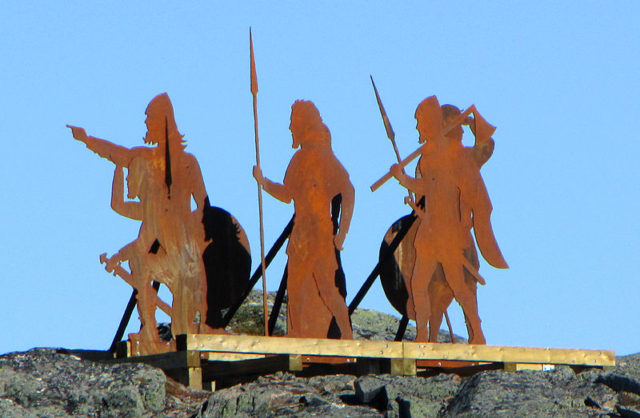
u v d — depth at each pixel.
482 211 56.25
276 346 48.97
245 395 43.69
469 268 55.56
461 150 56.31
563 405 42.41
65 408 44.53
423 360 53.69
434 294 56.53
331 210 55.31
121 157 53.19
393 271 58.16
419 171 56.94
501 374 44.41
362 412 42.91
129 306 54.59
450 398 43.94
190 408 45.28
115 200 52.69
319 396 44.91
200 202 55.03
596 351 55.09
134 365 46.69
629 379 44.03
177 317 53.53
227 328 66.31
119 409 44.50
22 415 43.12
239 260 56.84
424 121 55.72
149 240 53.25
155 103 54.28
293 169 53.97
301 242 53.75
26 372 46.12
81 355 52.78
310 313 53.56
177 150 54.50
